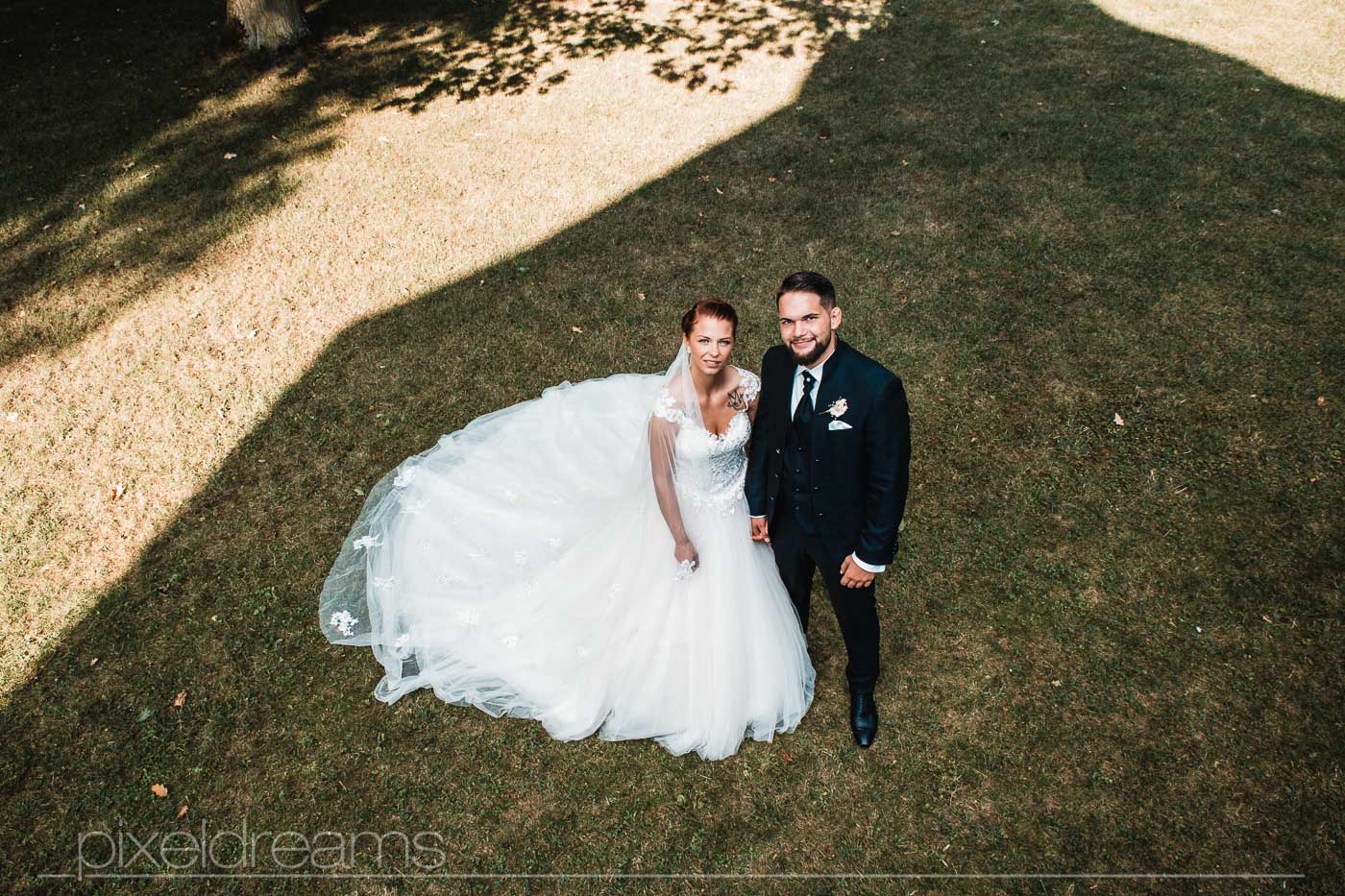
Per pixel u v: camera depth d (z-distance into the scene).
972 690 3.74
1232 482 4.61
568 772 3.50
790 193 7.35
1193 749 3.47
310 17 11.00
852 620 3.27
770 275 6.39
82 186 7.70
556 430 4.80
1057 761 3.47
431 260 6.69
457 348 5.82
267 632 4.06
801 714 3.64
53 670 3.91
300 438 5.15
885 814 3.34
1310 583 4.08
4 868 3.22
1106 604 4.05
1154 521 4.43
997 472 4.74
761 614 3.48
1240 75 8.93
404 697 3.78
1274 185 7.07
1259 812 3.25
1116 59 9.46
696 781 3.46
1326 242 6.36
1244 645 3.84
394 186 7.69
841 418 2.78
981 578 4.20
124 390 5.53
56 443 5.14
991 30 10.38
